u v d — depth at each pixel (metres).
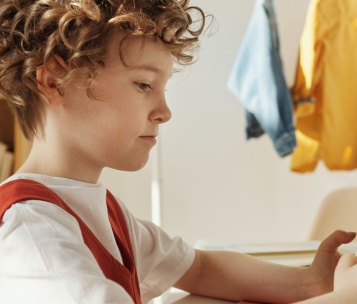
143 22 0.80
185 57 0.90
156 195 2.44
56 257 0.69
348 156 2.15
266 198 3.09
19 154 2.32
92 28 0.80
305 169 2.24
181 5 0.91
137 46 0.81
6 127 2.43
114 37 0.81
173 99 3.00
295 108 2.21
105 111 0.81
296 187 3.07
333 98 2.13
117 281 0.84
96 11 0.80
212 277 1.03
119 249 0.92
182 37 0.90
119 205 1.00
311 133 2.21
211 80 2.99
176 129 3.01
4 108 2.41
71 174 0.85
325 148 2.17
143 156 0.84
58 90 0.81
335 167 2.17
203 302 1.01
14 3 0.87
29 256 0.69
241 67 2.22
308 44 2.15
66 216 0.77
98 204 0.86
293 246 1.27
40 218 0.74
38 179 0.82
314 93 2.19
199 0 2.95
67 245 0.70
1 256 0.72
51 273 0.68
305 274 0.98
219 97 3.00
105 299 0.65
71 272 0.67
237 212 3.08
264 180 3.08
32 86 0.82
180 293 1.08
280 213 3.10
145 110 0.83
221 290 1.02
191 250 1.05
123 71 0.81
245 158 3.06
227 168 3.05
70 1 0.82
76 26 0.81
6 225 0.73
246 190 3.07
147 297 1.03
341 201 2.15
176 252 1.04
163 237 1.05
